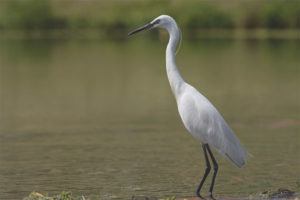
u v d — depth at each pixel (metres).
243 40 40.38
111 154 10.06
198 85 19.84
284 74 22.42
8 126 12.91
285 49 33.41
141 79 21.59
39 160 9.66
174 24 8.32
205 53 32.03
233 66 25.56
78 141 11.20
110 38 45.69
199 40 40.94
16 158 9.82
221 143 7.71
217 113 7.82
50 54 32.66
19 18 50.19
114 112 14.67
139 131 12.16
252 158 9.63
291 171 8.75
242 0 48.97
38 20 50.25
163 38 46.56
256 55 30.34
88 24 49.81
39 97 17.53
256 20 46.88
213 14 46.91
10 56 31.45
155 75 22.75
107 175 8.65
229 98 16.88
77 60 29.31
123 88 19.31
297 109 14.80
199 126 7.84
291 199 7.30
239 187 7.97
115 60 29.22
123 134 11.84
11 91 18.86
